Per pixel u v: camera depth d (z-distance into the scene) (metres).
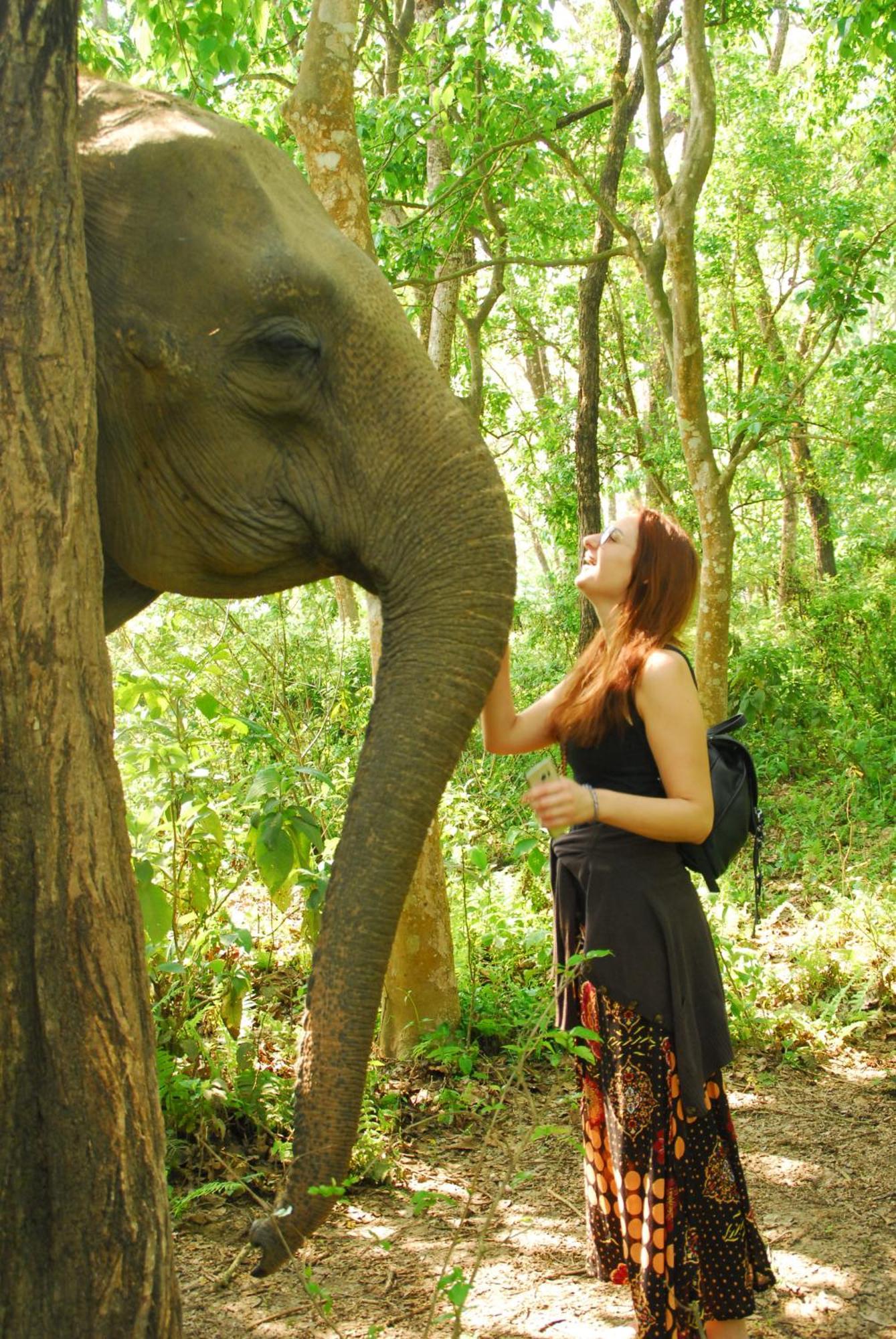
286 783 4.32
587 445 11.12
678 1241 2.69
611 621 2.90
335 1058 2.12
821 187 14.72
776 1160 4.18
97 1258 1.79
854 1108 4.59
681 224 8.21
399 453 2.54
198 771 4.45
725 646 8.81
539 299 18.98
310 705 7.86
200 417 2.53
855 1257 3.51
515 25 8.12
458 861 6.04
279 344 2.50
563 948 2.89
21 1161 1.79
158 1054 4.04
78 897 1.80
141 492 2.62
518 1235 3.64
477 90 8.34
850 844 6.92
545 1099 4.64
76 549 1.83
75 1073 1.79
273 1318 3.17
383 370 2.55
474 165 8.00
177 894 4.52
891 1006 5.51
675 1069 2.70
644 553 2.80
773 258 17.67
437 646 2.45
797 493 16.66
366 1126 4.09
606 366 18.58
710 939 2.82
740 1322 2.83
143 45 6.39
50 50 1.81
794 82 16.92
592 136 13.58
